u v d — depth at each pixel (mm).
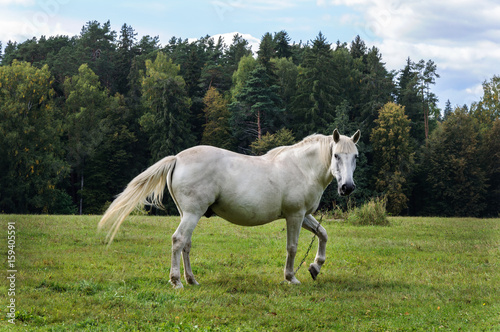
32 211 51531
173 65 78625
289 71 74500
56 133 53469
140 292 6852
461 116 56969
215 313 6141
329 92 65188
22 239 11219
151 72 70500
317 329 5793
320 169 8031
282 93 72625
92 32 97250
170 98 59375
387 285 8328
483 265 10383
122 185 59625
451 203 55594
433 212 55969
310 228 8531
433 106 72938
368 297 7391
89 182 57938
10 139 46656
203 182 7469
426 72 71500
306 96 64750
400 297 7430
